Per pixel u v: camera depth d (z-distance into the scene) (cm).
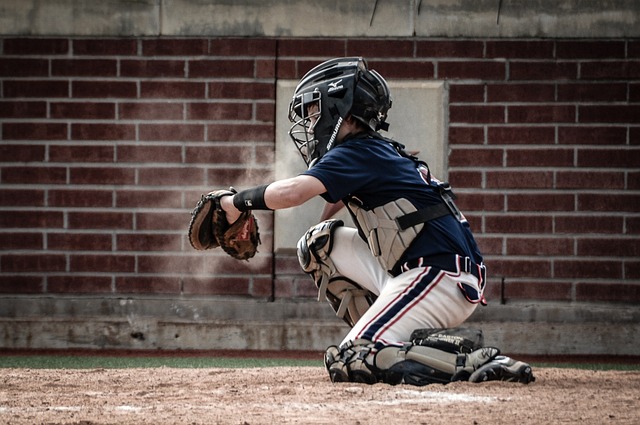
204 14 2359
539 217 2341
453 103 2348
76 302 2355
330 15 2353
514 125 2347
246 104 2355
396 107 2355
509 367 1098
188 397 1021
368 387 1063
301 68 2355
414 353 1073
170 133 2361
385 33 2348
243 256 1206
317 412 909
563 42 2344
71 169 2369
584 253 2336
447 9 2344
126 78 2366
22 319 2341
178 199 2359
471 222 2344
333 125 1142
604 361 2177
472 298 1116
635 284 2334
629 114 2336
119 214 2366
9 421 864
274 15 2355
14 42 2372
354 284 1201
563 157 2339
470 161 2347
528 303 2336
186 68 2361
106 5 2362
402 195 1115
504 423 852
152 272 2356
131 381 1171
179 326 2333
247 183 2355
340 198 1102
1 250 2373
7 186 2375
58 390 1093
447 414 896
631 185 2339
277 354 2230
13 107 2369
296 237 2342
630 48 2336
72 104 2369
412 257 1121
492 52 2347
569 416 888
